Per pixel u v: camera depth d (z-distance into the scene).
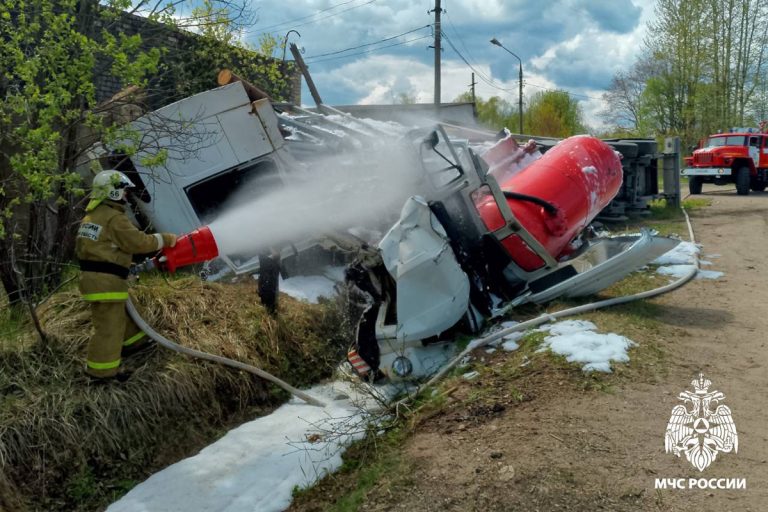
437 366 5.66
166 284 6.02
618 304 6.45
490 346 5.66
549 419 4.23
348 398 5.55
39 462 4.13
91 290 4.46
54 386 4.54
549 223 6.68
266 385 5.56
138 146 5.47
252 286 6.66
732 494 3.34
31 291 5.47
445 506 3.56
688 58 32.31
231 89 6.73
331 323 6.61
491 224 6.52
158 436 4.70
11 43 4.48
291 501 4.05
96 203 4.54
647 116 35.78
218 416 5.09
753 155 19.45
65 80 4.43
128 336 5.01
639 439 3.91
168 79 7.16
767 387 4.52
